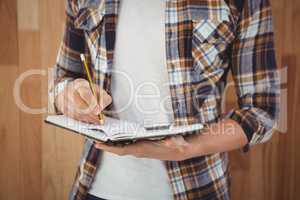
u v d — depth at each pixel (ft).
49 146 6.09
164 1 3.23
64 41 3.71
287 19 6.23
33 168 6.12
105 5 3.36
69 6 3.67
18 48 5.83
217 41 3.20
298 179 6.59
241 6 3.18
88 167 3.43
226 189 3.44
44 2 5.80
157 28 3.24
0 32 5.76
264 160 6.48
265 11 3.19
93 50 3.46
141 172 3.24
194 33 3.18
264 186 6.54
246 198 6.54
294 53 6.31
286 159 6.52
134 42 3.29
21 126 5.99
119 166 3.30
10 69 5.85
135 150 2.70
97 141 2.55
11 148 6.03
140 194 3.26
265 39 3.19
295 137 6.48
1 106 5.91
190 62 3.18
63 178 6.19
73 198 3.65
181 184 3.21
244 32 3.19
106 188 3.37
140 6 3.30
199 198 3.25
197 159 3.23
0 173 6.07
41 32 5.85
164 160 3.07
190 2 3.18
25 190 6.16
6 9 5.74
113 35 3.35
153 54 3.25
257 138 3.13
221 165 3.40
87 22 3.48
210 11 3.19
